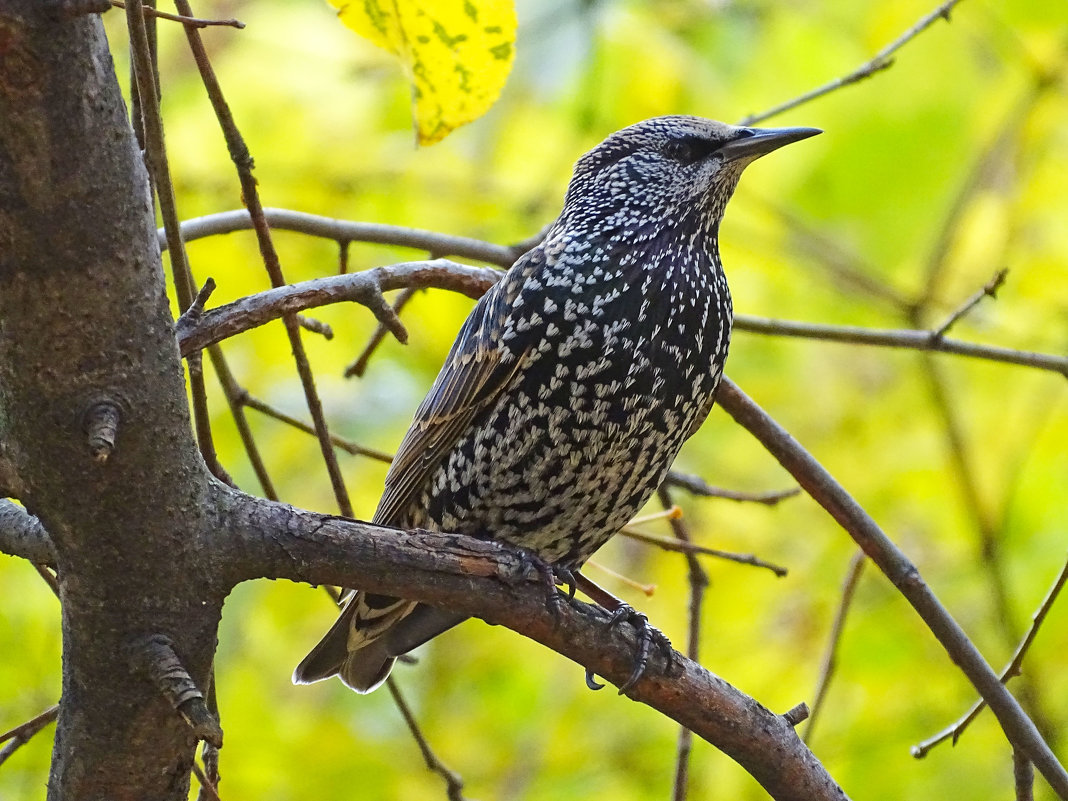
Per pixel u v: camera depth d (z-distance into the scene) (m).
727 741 6.18
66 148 4.11
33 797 9.09
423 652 11.55
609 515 7.38
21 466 4.64
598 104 10.76
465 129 10.80
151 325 4.52
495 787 11.10
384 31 5.91
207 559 4.95
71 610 4.92
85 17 4.00
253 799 10.04
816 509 11.67
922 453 11.50
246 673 10.41
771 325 8.24
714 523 11.70
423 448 7.41
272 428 11.05
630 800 11.08
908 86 11.34
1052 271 11.48
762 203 11.61
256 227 6.23
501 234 11.29
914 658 11.10
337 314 10.97
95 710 5.08
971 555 11.24
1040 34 11.77
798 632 11.24
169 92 10.96
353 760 10.53
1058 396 11.41
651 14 11.05
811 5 11.45
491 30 5.84
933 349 8.18
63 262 4.26
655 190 7.61
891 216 11.54
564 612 5.86
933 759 10.90
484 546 5.55
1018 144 11.57
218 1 11.13
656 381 7.12
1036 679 10.80
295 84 10.98
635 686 6.09
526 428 7.10
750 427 7.40
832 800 6.23
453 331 11.02
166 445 4.69
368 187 10.95
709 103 10.88
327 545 5.13
